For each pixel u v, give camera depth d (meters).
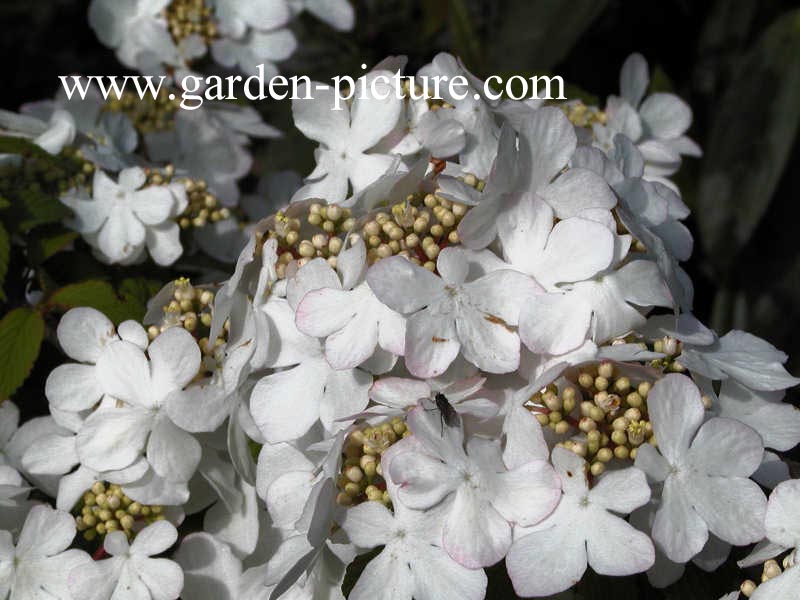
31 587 0.36
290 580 0.32
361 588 0.32
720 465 0.32
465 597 0.32
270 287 0.36
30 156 0.44
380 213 0.35
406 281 0.33
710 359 0.35
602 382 0.32
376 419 0.33
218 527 0.37
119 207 0.44
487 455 0.32
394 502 0.33
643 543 0.31
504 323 0.33
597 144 0.45
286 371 0.35
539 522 0.32
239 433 0.36
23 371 0.40
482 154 0.39
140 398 0.36
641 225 0.35
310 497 0.32
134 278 0.44
